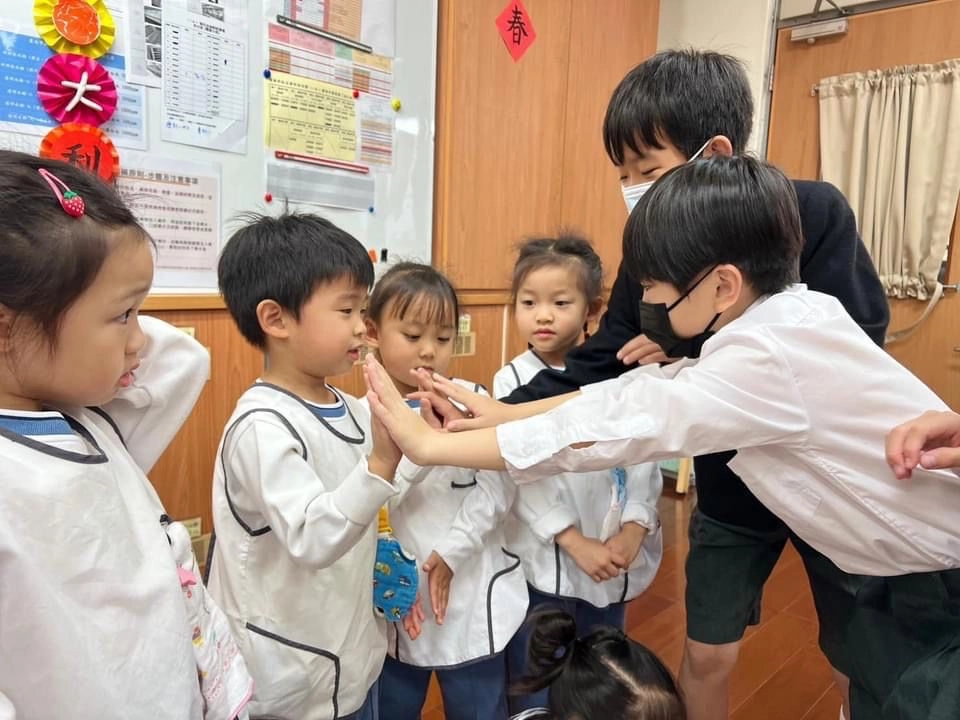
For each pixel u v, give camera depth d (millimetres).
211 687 760
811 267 1129
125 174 1451
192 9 1521
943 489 882
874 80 3094
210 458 1632
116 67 1416
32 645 560
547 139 2422
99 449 678
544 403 1100
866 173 3182
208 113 1576
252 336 1022
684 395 849
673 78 1114
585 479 1367
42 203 564
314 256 955
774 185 893
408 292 1213
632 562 1337
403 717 1269
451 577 1192
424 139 2068
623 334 1271
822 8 3197
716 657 1333
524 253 1467
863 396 864
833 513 915
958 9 2896
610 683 880
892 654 940
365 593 1031
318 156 1808
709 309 917
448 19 2051
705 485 1310
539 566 1329
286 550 924
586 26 2488
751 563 1312
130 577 639
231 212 1645
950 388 3131
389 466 911
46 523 576
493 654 1183
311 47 1756
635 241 934
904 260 3148
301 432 946
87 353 599
